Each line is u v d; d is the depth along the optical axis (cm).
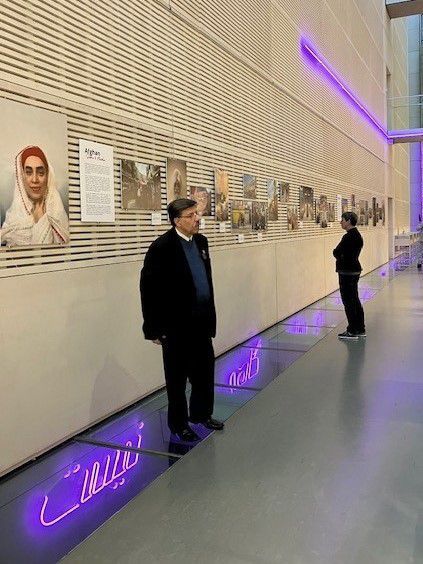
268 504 273
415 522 252
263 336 700
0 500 286
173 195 496
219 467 318
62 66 360
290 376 514
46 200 342
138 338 445
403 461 319
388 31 1867
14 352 319
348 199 1248
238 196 654
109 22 411
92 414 390
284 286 817
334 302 981
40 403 340
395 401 431
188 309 341
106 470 320
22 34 328
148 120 461
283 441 355
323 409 417
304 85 925
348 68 1243
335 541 238
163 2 484
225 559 227
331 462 321
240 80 661
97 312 394
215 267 586
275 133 784
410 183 2684
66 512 272
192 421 372
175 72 507
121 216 425
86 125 385
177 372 349
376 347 623
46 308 344
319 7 1017
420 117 2112
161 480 302
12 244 316
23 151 323
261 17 734
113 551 235
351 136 1273
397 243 2117
